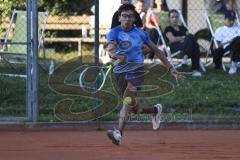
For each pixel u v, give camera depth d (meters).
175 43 29.83
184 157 16.58
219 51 30.36
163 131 21.39
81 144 18.61
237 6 35.91
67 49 39.66
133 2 31.16
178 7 37.06
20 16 30.20
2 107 23.48
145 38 17.66
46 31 39.78
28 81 21.81
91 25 39.41
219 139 19.62
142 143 18.81
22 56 29.34
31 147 18.08
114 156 16.70
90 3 42.09
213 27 32.00
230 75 29.08
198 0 37.41
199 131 21.42
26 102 22.33
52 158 16.41
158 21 30.80
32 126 21.72
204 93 25.45
